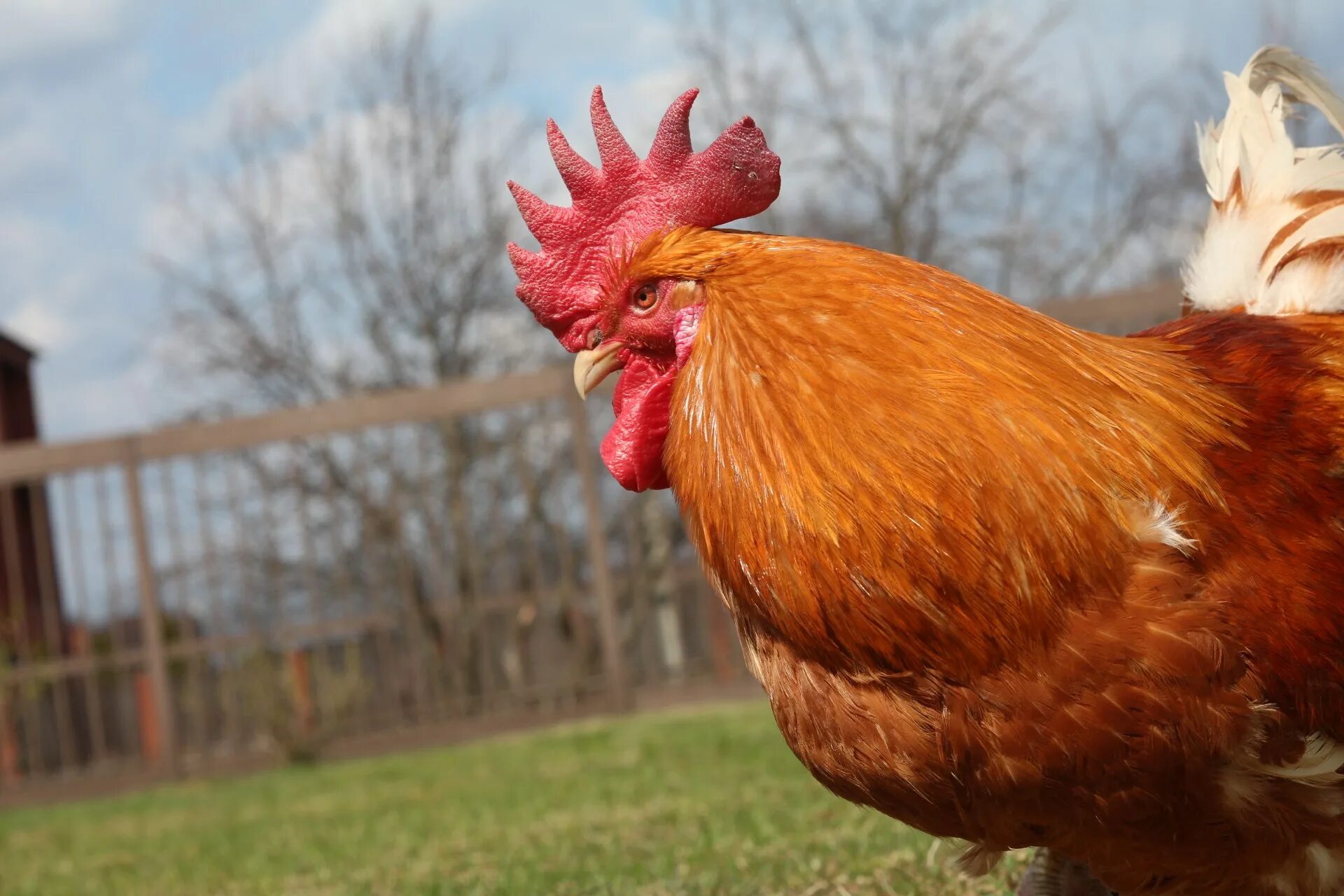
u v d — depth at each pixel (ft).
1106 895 2.92
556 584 14.34
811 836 3.96
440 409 9.40
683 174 2.84
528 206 2.89
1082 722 2.48
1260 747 2.50
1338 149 3.08
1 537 14.85
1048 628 2.48
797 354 2.59
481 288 19.51
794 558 2.55
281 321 19.98
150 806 7.73
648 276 2.77
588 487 9.45
